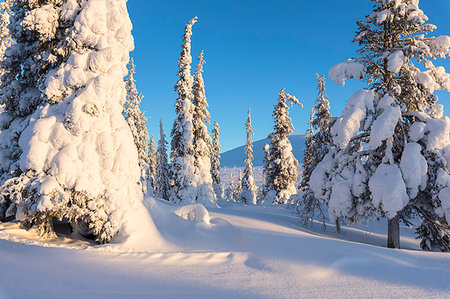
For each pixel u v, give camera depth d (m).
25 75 11.59
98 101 9.55
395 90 12.41
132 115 29.59
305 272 5.98
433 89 12.54
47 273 4.44
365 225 19.52
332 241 8.97
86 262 5.73
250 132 42.84
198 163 26.38
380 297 4.66
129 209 9.32
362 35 13.30
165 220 10.77
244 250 8.06
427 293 4.85
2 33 16.25
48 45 10.52
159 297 4.14
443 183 10.80
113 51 9.89
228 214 17.41
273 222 15.30
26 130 9.19
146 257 6.75
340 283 5.36
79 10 10.30
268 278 5.61
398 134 12.61
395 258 6.98
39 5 10.50
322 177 14.16
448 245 12.18
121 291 4.20
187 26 25.58
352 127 11.59
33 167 8.59
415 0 12.77
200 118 27.97
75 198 8.59
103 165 9.36
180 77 25.94
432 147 11.22
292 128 30.69
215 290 4.74
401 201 10.64
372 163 12.73
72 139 9.08
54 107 9.56
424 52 11.59
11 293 3.31
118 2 10.81
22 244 6.74
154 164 51.69
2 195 9.23
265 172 32.22
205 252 7.54
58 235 9.38
